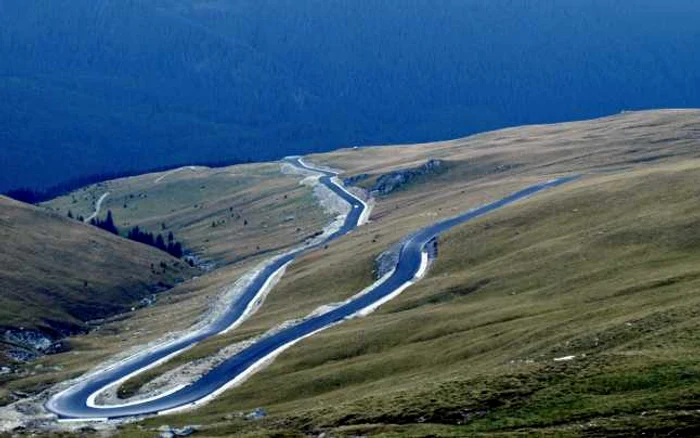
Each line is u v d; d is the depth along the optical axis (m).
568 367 65.38
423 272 162.00
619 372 60.97
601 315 88.31
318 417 72.00
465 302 126.25
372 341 116.31
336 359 115.19
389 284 158.12
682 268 103.31
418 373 91.81
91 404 123.06
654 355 63.25
